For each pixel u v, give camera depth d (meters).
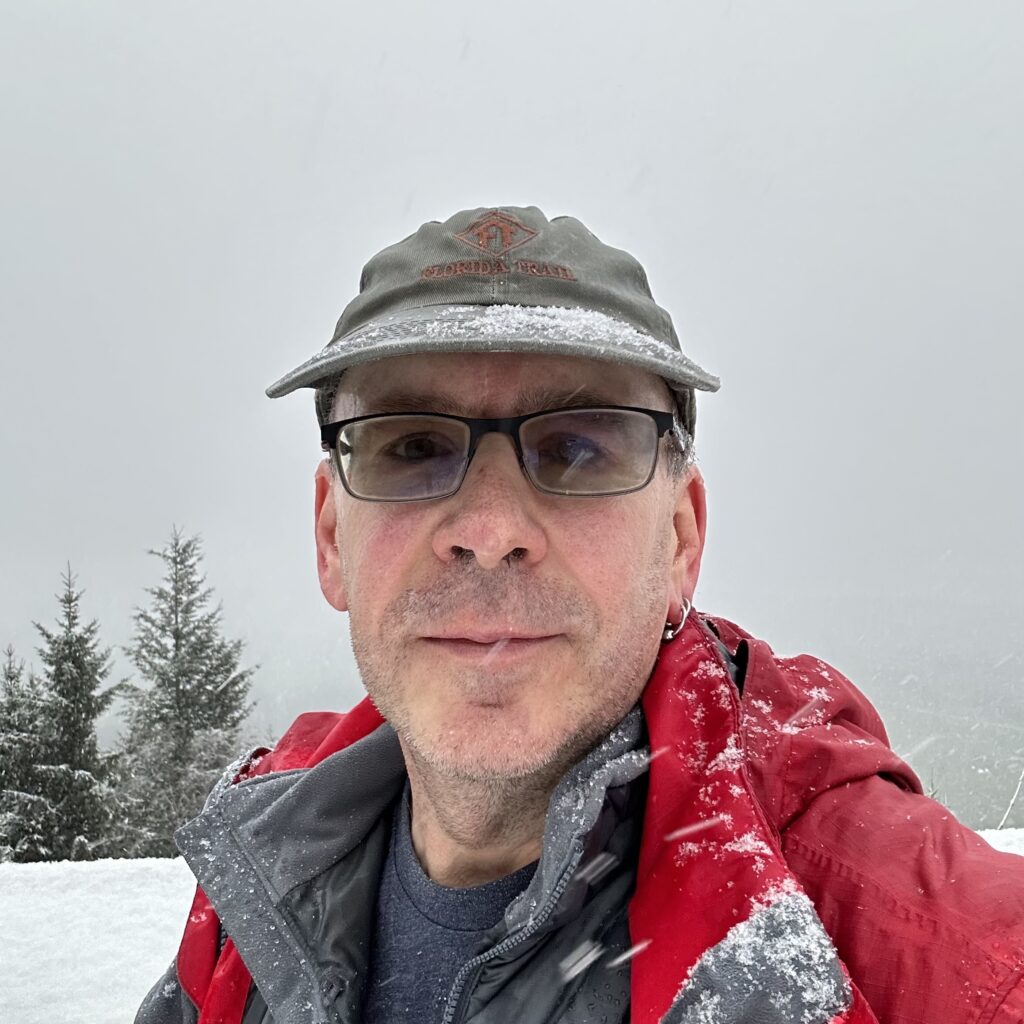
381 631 0.38
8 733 4.15
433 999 0.39
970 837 0.33
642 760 0.36
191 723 5.11
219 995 0.43
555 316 0.37
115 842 4.23
